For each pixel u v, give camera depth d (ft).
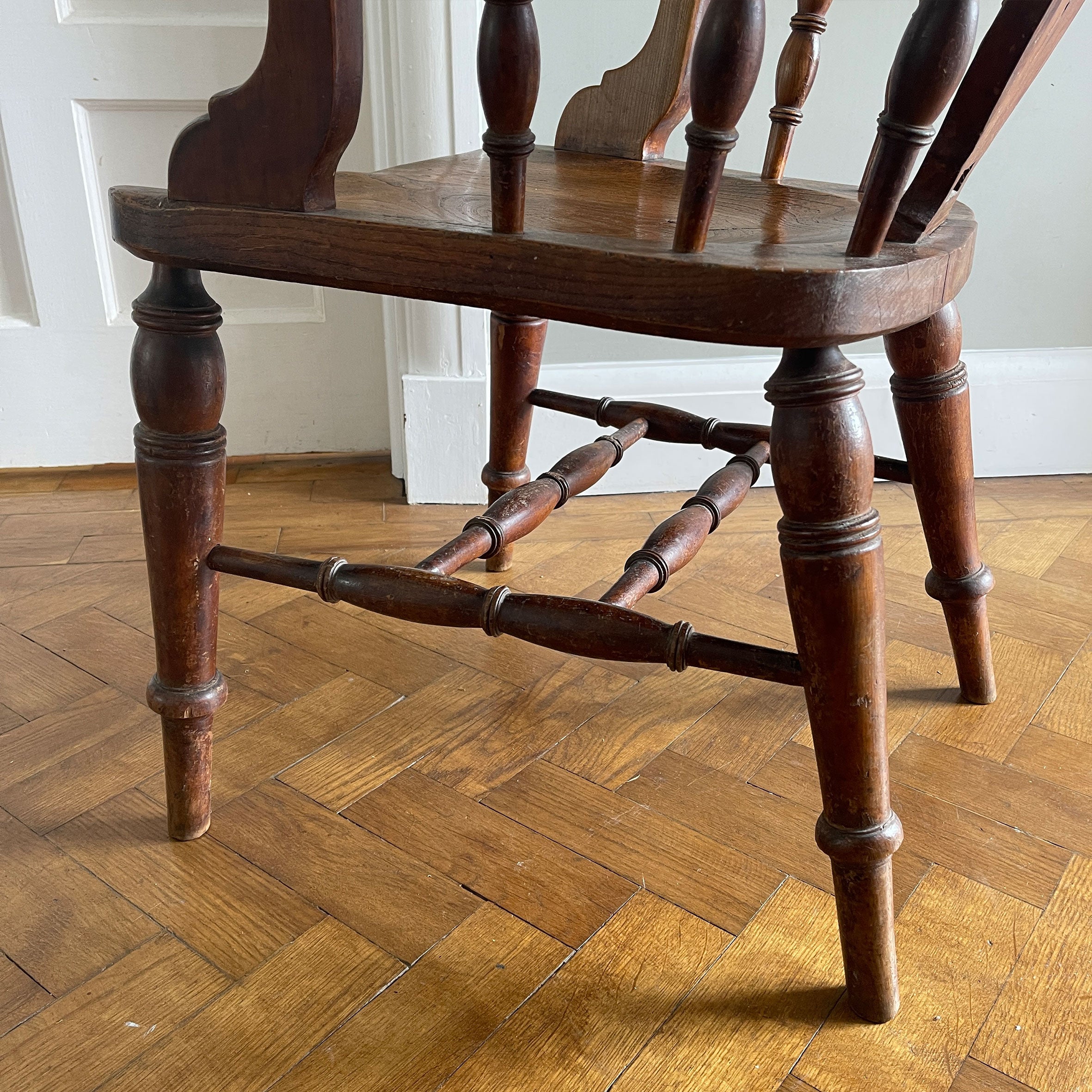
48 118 4.59
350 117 2.01
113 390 5.13
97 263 4.88
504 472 3.92
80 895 2.53
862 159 4.67
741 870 2.62
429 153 4.33
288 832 2.76
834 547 1.89
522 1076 2.08
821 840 2.10
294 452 5.43
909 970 2.32
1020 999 2.25
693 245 1.81
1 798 2.88
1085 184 4.70
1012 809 2.83
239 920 2.46
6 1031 2.16
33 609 3.91
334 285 2.08
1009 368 4.98
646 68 3.19
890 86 1.68
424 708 3.32
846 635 1.93
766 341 1.75
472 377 4.66
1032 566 4.24
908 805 2.85
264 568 2.51
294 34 1.91
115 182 4.80
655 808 2.85
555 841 2.72
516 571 4.19
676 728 3.21
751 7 1.62
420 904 2.52
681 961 2.35
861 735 2.00
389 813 2.83
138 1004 2.23
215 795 2.90
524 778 2.97
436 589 2.43
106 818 2.81
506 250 1.90
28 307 4.97
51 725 3.21
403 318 4.58
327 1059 2.11
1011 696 3.36
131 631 3.76
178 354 2.33
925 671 3.52
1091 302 4.95
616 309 1.84
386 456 5.49
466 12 4.09
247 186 2.10
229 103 2.05
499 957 2.36
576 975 2.31
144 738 3.15
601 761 3.05
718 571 4.19
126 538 4.52
